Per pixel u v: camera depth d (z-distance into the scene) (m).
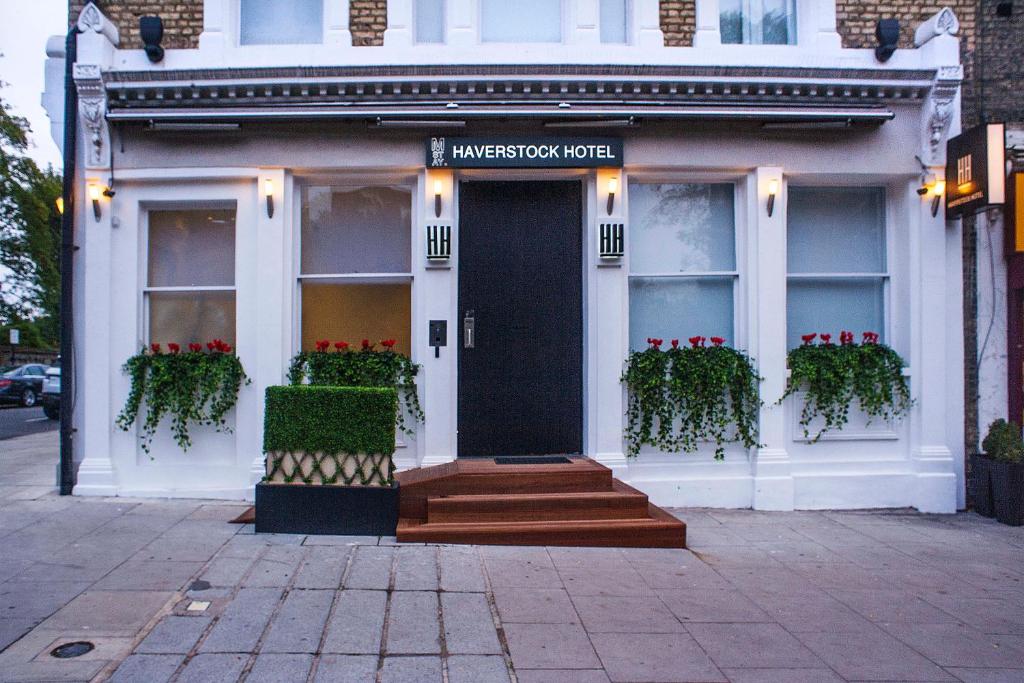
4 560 5.09
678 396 7.07
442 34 7.31
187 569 4.94
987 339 7.41
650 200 7.46
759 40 7.62
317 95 6.91
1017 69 7.48
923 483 7.18
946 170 7.22
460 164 6.86
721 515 6.92
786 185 7.39
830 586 5.03
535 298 7.24
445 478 6.04
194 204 7.21
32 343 41.38
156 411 6.88
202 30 7.11
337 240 7.33
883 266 7.66
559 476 6.17
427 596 4.56
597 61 7.04
